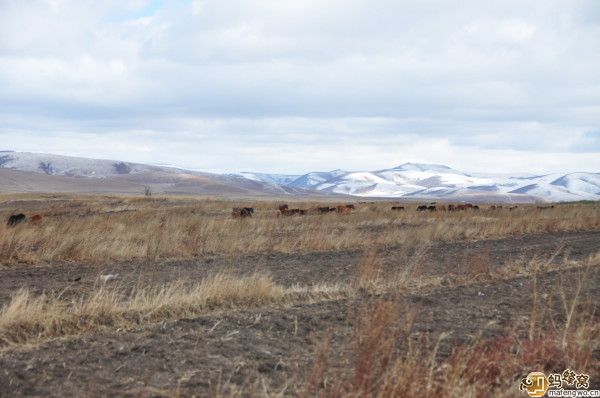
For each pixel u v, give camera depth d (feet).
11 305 25.82
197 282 39.58
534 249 62.08
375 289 35.68
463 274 42.65
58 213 132.77
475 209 139.33
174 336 24.07
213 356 21.49
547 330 25.30
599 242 70.38
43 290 35.40
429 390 16.60
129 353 21.66
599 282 38.24
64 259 50.57
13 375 18.90
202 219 81.97
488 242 70.90
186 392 17.92
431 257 55.21
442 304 31.14
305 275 43.93
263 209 157.38
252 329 25.41
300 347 22.88
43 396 17.31
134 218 83.66
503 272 42.91
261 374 19.72
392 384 17.06
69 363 20.39
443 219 101.81
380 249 61.82
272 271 46.19
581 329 23.91
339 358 21.26
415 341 23.36
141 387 18.25
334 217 100.53
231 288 31.81
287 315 27.96
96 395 17.49
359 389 16.66
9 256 49.16
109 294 33.09
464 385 17.85
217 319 26.99
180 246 57.21
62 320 25.59
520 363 20.49
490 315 28.63
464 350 19.54
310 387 17.75
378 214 108.06
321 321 26.91
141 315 27.20
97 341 23.20
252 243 60.54
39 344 22.70
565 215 114.83
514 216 112.57
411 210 134.72
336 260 53.26
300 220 94.99
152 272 44.78
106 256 52.19
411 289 36.09
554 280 39.11
